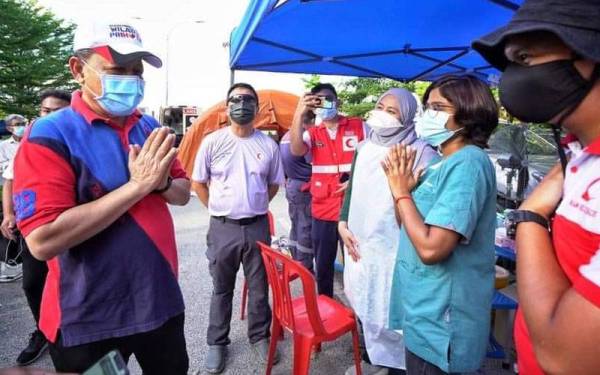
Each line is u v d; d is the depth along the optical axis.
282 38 3.09
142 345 1.52
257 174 2.64
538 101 0.71
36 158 1.24
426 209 1.47
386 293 2.13
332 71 4.52
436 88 1.51
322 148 3.14
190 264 4.55
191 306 3.46
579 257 0.66
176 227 6.39
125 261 1.39
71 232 1.24
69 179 1.30
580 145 0.74
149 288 1.44
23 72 19.62
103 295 1.36
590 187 0.66
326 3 2.37
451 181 1.35
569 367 0.64
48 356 2.68
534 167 4.36
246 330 3.05
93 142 1.37
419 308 1.45
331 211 3.09
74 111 1.39
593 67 0.66
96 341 1.37
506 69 0.76
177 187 1.61
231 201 2.59
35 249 1.23
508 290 2.60
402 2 2.44
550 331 0.67
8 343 2.87
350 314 2.27
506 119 4.91
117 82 1.36
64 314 1.34
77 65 1.40
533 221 0.78
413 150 1.51
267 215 2.77
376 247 2.13
